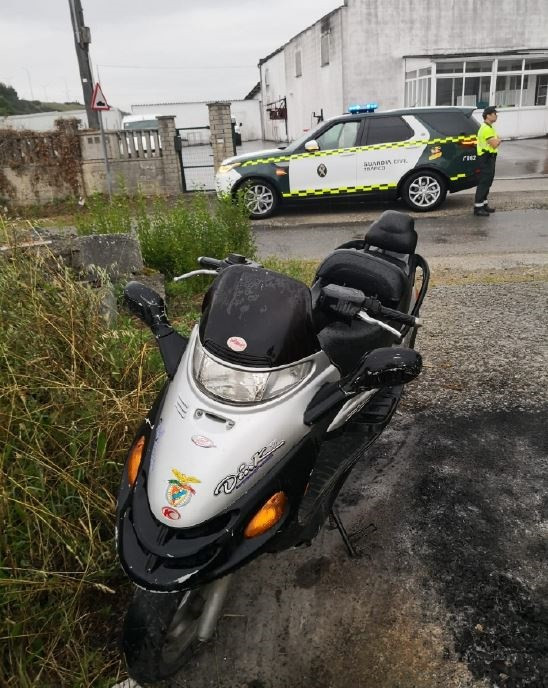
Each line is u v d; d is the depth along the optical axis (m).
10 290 3.61
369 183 11.03
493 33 22.95
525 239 8.79
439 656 2.47
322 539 3.11
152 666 2.12
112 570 2.74
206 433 2.14
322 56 25.53
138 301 2.92
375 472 3.62
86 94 16.16
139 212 7.75
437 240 9.01
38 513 2.67
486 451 3.77
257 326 2.27
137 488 2.20
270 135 37.00
